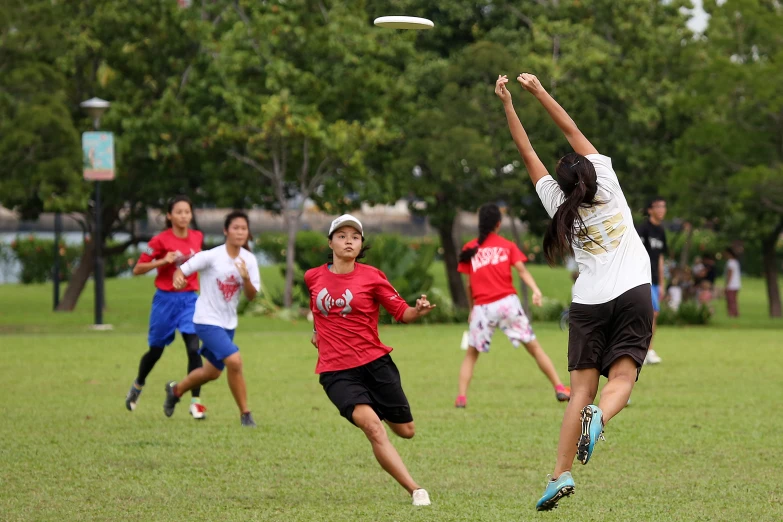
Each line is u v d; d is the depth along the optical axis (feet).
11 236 549.13
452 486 80.33
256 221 561.02
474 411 120.57
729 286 338.75
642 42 311.88
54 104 254.27
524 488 79.51
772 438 101.24
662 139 312.71
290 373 160.15
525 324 126.72
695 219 320.50
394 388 75.20
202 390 140.15
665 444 98.07
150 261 117.39
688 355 189.88
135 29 299.79
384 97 304.71
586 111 293.64
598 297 66.85
